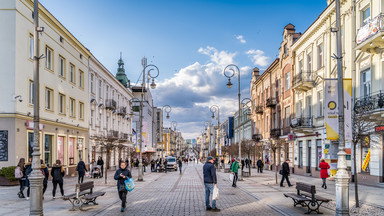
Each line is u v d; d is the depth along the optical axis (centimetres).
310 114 3031
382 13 1723
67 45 2992
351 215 1049
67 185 2152
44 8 2455
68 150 3011
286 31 3650
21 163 1498
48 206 1276
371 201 1336
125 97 5616
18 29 2122
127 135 5256
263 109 4841
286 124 3716
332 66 2522
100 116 4109
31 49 2314
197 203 1358
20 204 1316
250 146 3650
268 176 2981
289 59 3541
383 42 1784
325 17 2597
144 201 1422
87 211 1164
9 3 2095
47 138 2600
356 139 1209
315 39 2852
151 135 8094
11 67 2075
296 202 1242
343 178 923
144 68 2786
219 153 4972
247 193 1697
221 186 2088
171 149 13238
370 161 1981
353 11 2194
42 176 958
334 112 1098
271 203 1336
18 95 2092
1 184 1986
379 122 1650
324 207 1220
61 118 2839
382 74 1869
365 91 2080
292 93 3406
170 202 1388
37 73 999
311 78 2869
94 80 3856
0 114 2038
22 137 2136
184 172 4022
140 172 2594
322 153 2655
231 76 2936
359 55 2095
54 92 2691
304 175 3059
